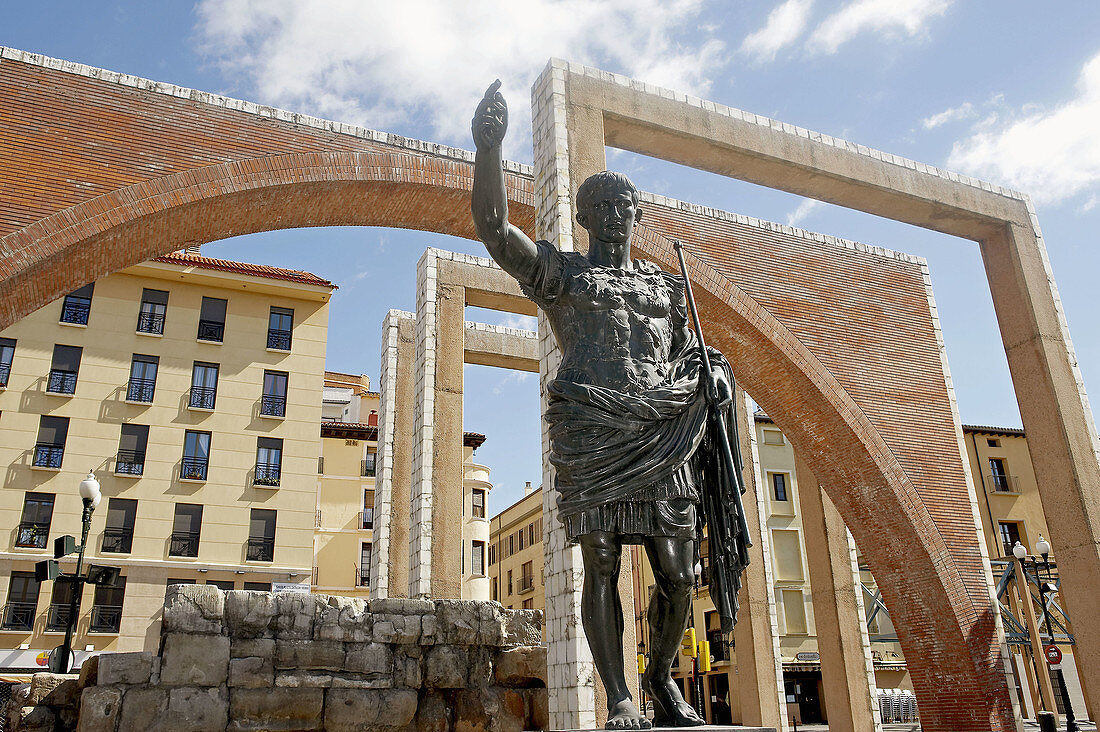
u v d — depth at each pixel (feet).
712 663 106.11
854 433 54.13
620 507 10.28
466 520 116.98
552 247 11.53
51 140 41.01
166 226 43.11
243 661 21.33
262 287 97.14
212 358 93.25
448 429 59.62
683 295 12.03
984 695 50.24
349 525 108.47
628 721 9.47
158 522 85.46
